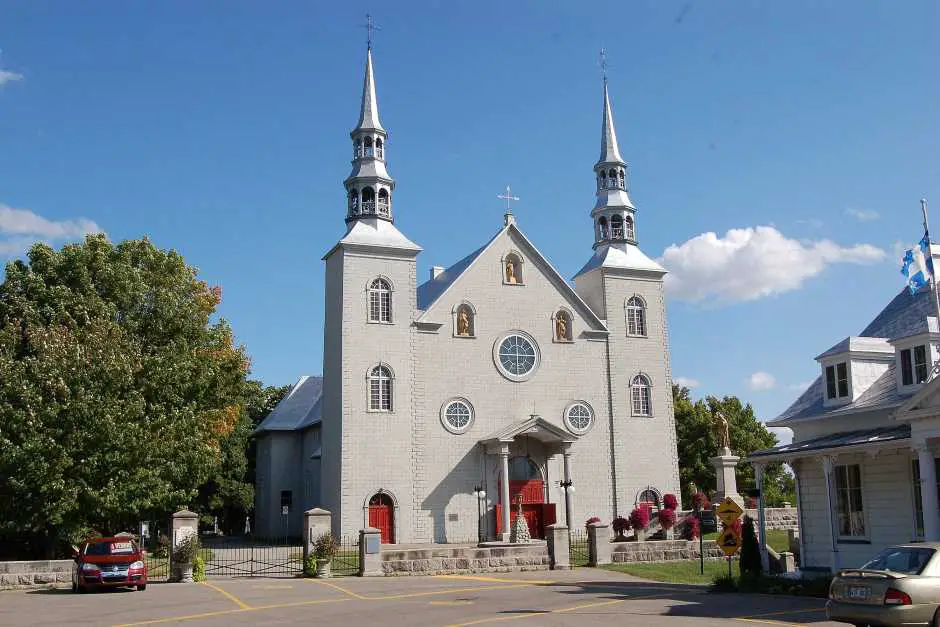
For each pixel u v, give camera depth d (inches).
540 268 2180.1
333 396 2005.4
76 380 1481.3
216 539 2662.4
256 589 1192.8
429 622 812.6
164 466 1594.5
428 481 1979.6
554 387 2134.6
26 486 1407.5
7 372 1457.9
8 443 1398.9
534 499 2058.3
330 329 2065.7
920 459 997.2
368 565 1393.9
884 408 1151.0
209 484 2568.9
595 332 2196.1
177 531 1363.2
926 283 1327.5
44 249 1720.0
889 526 1139.3
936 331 1117.7
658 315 2278.5
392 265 2042.3
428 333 2044.8
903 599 669.9
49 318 1628.9
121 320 1772.9
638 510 1946.4
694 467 2874.0
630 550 1571.1
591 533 1558.8
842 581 713.0
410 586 1216.8
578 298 2193.7
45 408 1432.1
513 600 1012.5
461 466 2014.0
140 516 1701.5
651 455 2188.7
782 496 3053.6
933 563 692.1
